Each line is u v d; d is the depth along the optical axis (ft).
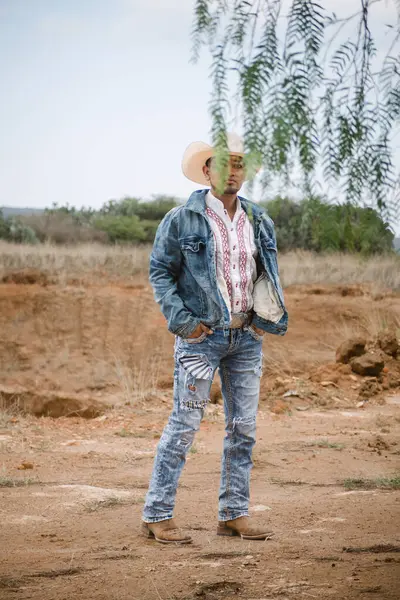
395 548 12.81
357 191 5.26
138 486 19.13
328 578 11.02
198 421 13.64
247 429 13.91
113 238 84.28
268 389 37.81
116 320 49.16
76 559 12.40
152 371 40.86
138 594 10.47
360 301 50.67
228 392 13.94
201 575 11.34
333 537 13.78
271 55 5.10
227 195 13.01
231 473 13.99
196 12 5.06
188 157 12.86
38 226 82.79
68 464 22.16
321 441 25.67
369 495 17.92
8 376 42.70
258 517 15.61
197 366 13.29
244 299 13.25
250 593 10.41
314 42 5.19
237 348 13.53
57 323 48.42
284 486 19.22
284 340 46.39
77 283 55.67
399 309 49.75
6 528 14.79
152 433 28.58
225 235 13.06
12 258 63.41
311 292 52.42
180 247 13.16
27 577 11.39
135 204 87.45
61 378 42.37
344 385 38.40
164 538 13.50
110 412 33.14
